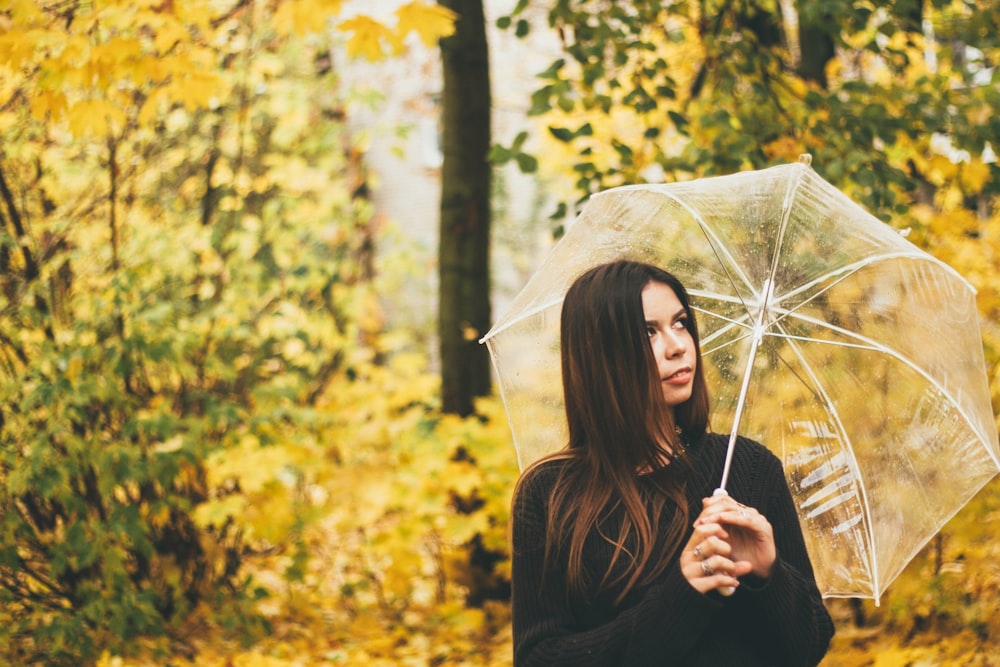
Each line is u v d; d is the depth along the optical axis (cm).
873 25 573
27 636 517
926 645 451
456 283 645
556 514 195
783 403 242
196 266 678
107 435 583
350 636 582
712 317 242
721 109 496
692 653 187
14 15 392
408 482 561
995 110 487
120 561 514
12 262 570
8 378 548
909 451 229
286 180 760
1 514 515
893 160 539
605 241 241
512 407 246
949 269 219
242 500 561
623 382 195
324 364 773
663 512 194
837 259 220
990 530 442
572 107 496
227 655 539
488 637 576
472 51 641
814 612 190
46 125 591
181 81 434
